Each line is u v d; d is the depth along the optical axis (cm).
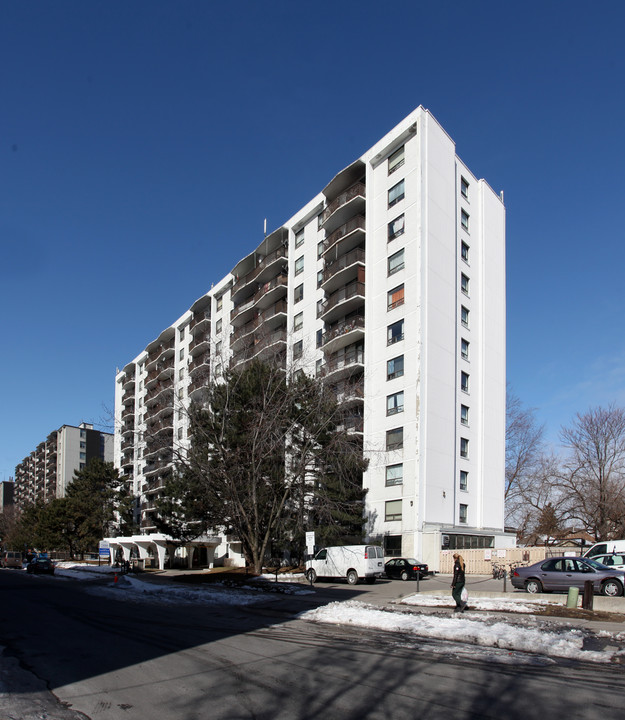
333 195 4862
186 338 7119
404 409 3866
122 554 6031
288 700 771
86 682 888
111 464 7131
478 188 4753
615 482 4759
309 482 3372
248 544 3325
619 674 909
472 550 3438
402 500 3747
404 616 1506
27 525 8738
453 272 4269
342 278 4512
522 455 5497
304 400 3147
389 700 768
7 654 1123
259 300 5409
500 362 4628
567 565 2181
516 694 793
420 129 4172
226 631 1383
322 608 1725
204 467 3041
